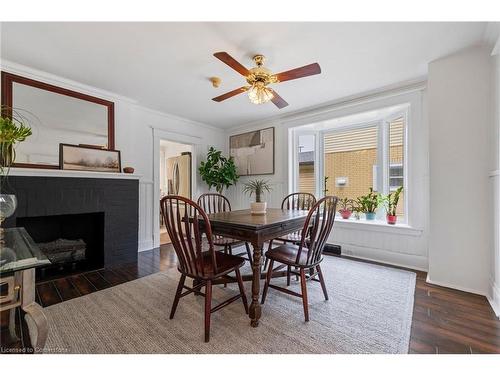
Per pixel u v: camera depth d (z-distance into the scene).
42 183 2.42
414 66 2.41
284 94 3.16
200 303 1.97
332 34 1.90
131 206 3.18
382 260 3.07
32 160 2.51
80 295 2.12
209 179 4.36
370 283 2.36
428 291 2.17
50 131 2.63
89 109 2.94
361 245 3.25
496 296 1.87
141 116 3.69
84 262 3.01
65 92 2.75
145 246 3.71
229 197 5.00
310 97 3.26
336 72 2.54
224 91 3.07
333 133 3.88
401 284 2.33
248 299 2.06
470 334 1.55
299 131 4.12
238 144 4.82
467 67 2.14
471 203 2.13
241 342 1.47
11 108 2.39
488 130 2.05
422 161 2.76
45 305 1.93
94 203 2.82
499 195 1.81
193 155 4.56
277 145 4.24
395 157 3.25
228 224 1.77
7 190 2.21
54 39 1.96
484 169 2.07
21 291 1.25
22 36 1.91
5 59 2.29
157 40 1.97
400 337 1.52
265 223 1.73
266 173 4.36
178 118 4.20
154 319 1.72
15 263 1.14
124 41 1.99
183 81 2.77
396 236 2.96
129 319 1.72
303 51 2.14
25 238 1.63
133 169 3.23
